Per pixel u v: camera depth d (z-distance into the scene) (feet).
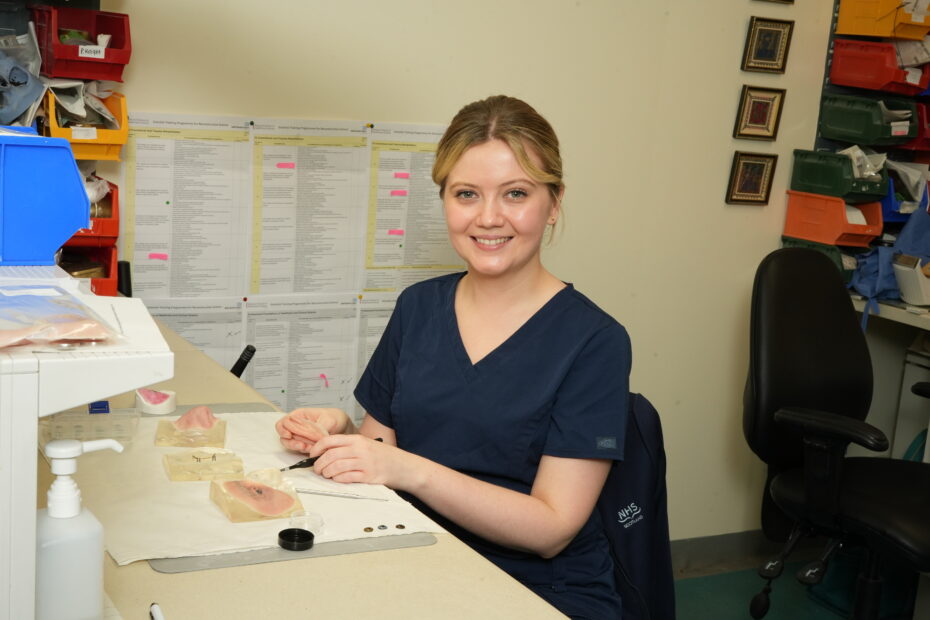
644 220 9.00
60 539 2.50
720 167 9.25
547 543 4.21
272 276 7.54
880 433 6.45
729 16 8.94
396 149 7.78
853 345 7.88
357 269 7.87
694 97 8.96
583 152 8.56
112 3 6.54
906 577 9.28
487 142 4.45
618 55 8.51
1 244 3.07
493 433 4.56
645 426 4.89
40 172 3.09
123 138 6.38
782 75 9.34
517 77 8.13
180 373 5.48
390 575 3.22
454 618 2.99
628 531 4.81
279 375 7.77
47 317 2.52
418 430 4.75
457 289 5.01
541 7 8.09
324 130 7.47
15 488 2.29
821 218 9.26
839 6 9.36
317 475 4.05
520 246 4.54
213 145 7.09
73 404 2.33
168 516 3.47
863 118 9.17
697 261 9.36
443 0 7.69
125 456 3.99
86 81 6.32
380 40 7.53
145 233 7.00
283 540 3.33
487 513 4.09
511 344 4.66
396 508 3.78
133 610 2.83
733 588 9.46
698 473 9.85
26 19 6.17
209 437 4.28
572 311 4.72
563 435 4.46
